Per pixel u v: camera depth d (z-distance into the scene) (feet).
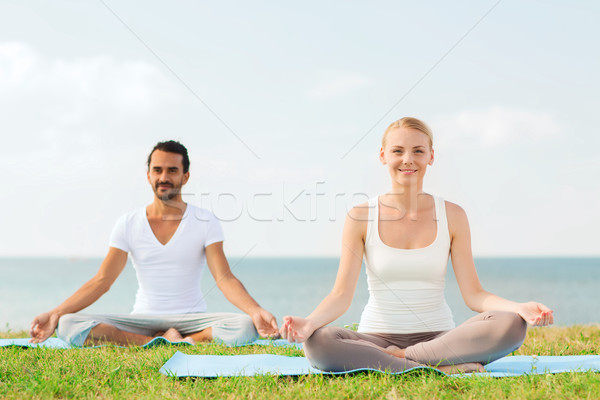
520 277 167.02
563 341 15.34
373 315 11.01
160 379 9.52
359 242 11.03
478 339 9.75
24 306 107.55
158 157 16.15
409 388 8.75
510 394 8.36
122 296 110.22
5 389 8.92
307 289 128.06
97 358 11.46
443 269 11.05
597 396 8.13
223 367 10.56
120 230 16.05
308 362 11.11
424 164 11.19
